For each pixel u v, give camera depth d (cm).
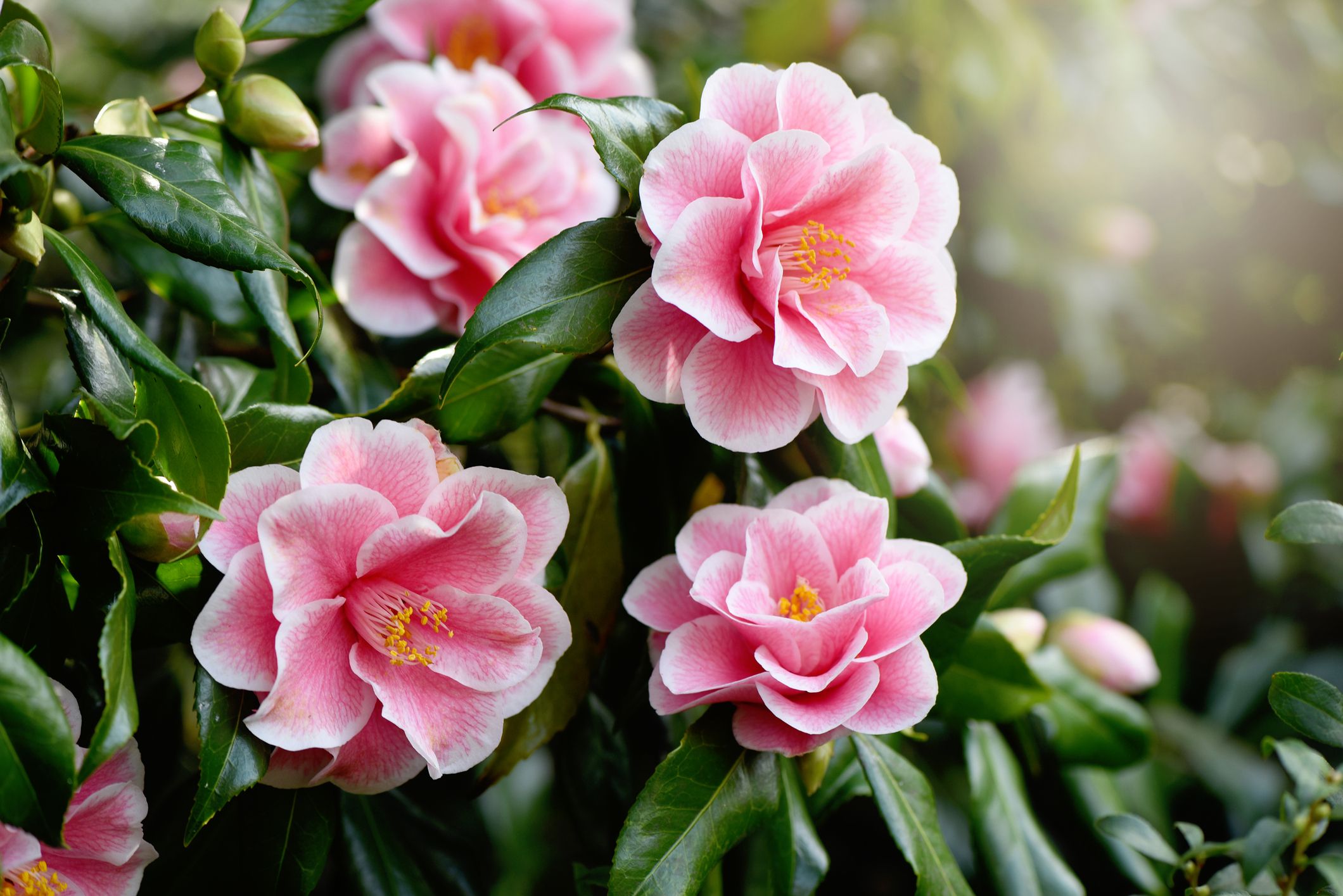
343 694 69
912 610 71
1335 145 121
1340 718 71
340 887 79
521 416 76
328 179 80
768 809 72
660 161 70
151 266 78
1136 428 115
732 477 76
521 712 74
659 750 79
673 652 71
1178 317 122
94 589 69
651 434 76
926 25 97
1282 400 119
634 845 70
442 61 81
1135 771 94
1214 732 101
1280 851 71
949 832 90
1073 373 113
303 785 70
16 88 69
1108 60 106
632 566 76
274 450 71
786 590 72
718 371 71
